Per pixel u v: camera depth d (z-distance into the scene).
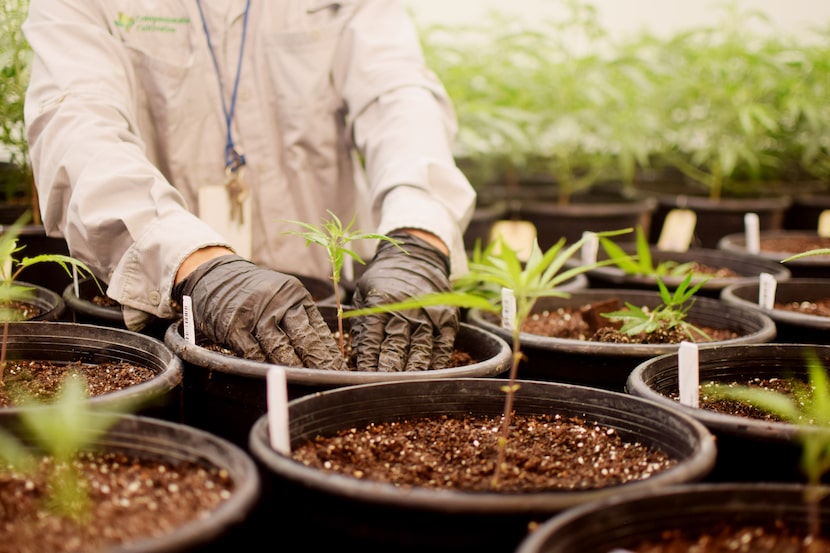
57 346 1.18
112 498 0.76
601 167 3.17
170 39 1.58
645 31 3.21
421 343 1.22
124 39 1.54
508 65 2.98
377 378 1.02
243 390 1.03
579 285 1.75
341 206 1.84
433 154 1.54
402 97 1.62
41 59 1.41
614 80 3.01
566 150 3.06
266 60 1.67
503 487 0.87
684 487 0.74
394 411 1.02
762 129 3.05
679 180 3.58
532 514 0.70
